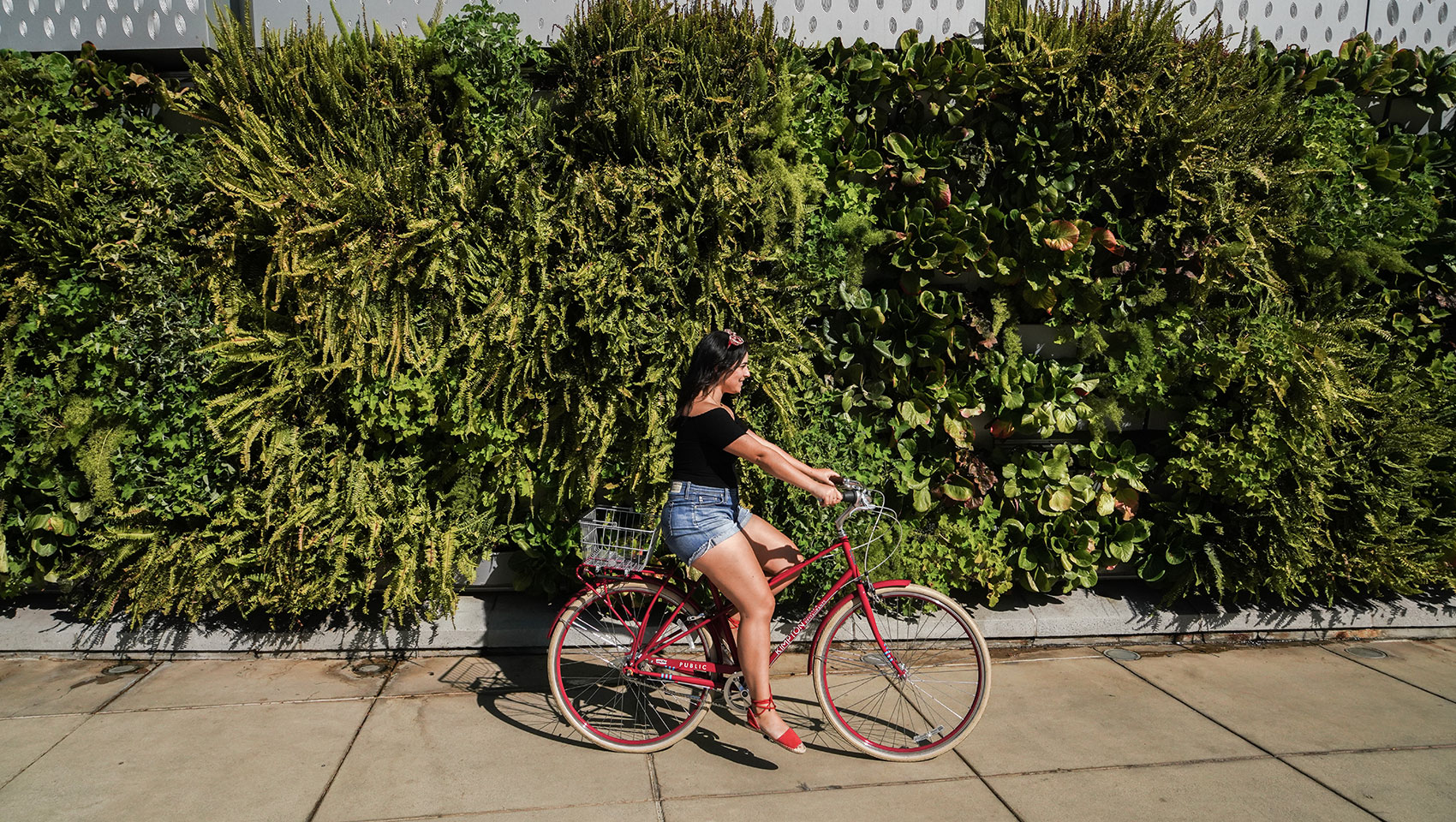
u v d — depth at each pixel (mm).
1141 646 4559
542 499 4359
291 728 3471
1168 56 4395
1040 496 4582
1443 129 5105
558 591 4562
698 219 4027
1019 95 4434
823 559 4266
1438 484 4809
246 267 4105
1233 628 4684
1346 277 4703
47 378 4125
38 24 4418
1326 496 4590
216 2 4039
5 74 4078
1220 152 4500
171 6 4379
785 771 3229
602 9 4125
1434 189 4961
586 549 3379
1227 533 4645
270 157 3869
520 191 4008
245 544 4098
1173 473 4617
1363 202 4746
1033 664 4289
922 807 2992
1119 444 4844
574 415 4129
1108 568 4777
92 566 4195
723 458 3199
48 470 4148
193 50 4418
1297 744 3475
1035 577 4668
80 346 4070
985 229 4484
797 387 4281
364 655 4219
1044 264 4434
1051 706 3805
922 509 4484
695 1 4262
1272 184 4574
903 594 3455
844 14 4668
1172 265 4590
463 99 4055
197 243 4090
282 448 3979
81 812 2857
